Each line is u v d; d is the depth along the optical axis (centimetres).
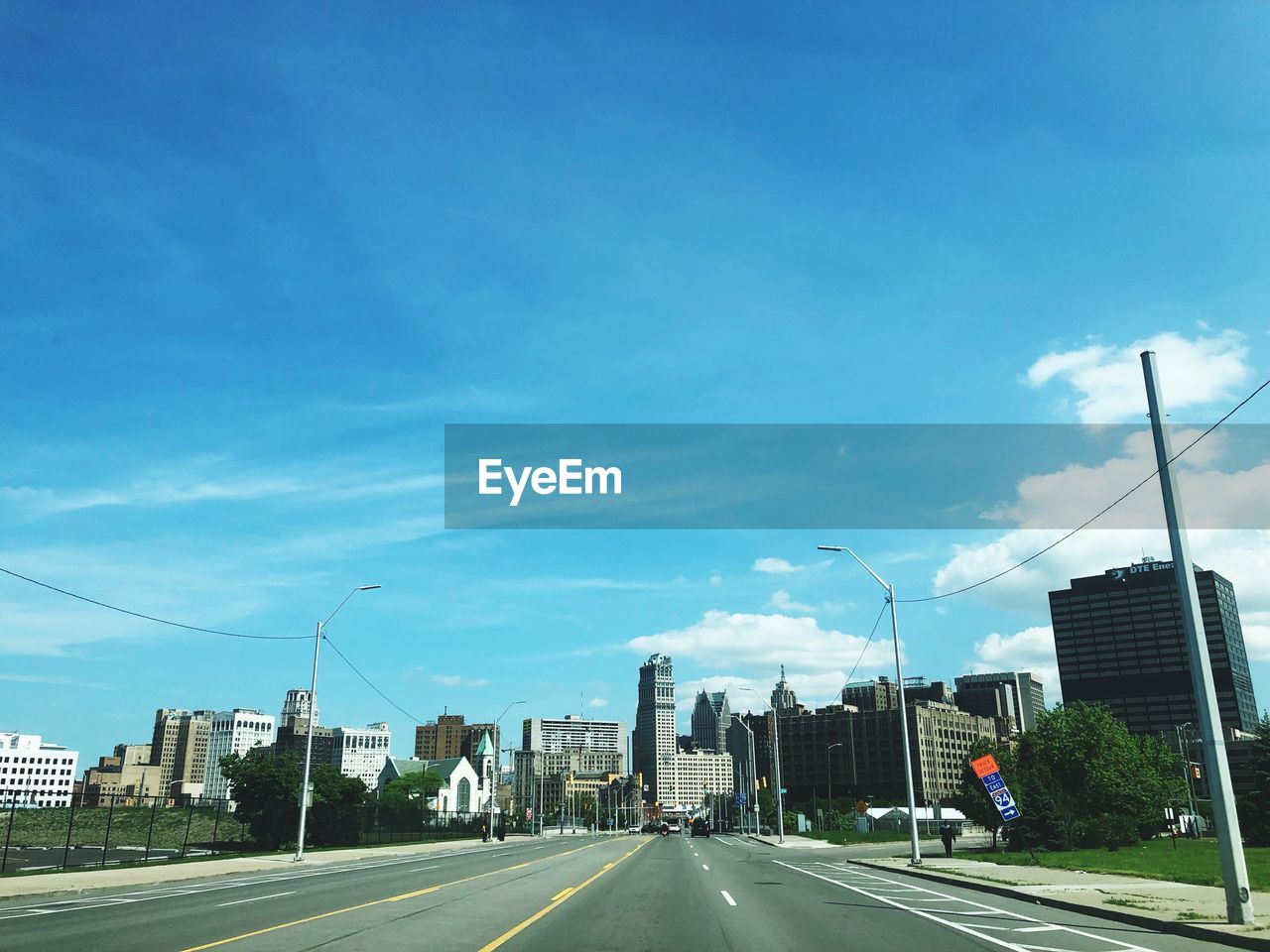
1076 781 5056
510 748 10162
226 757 5916
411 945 1373
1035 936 1563
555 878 2989
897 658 3891
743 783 15462
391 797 17750
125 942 1396
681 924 1708
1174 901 1984
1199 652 1725
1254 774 6191
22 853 5166
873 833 9881
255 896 2266
